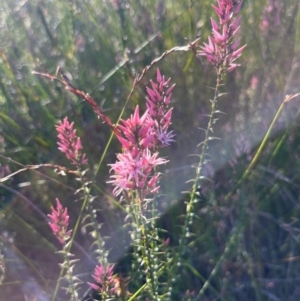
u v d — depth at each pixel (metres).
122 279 0.21
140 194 0.19
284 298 0.27
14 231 0.29
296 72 0.32
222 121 0.32
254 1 0.36
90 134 0.31
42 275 0.28
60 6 0.38
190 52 0.33
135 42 0.34
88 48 0.35
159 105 0.19
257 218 0.30
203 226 0.29
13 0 0.40
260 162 0.30
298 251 0.28
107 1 0.35
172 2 0.37
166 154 0.31
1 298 0.27
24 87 0.34
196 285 0.27
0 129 0.32
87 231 0.29
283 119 0.31
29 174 0.31
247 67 0.33
